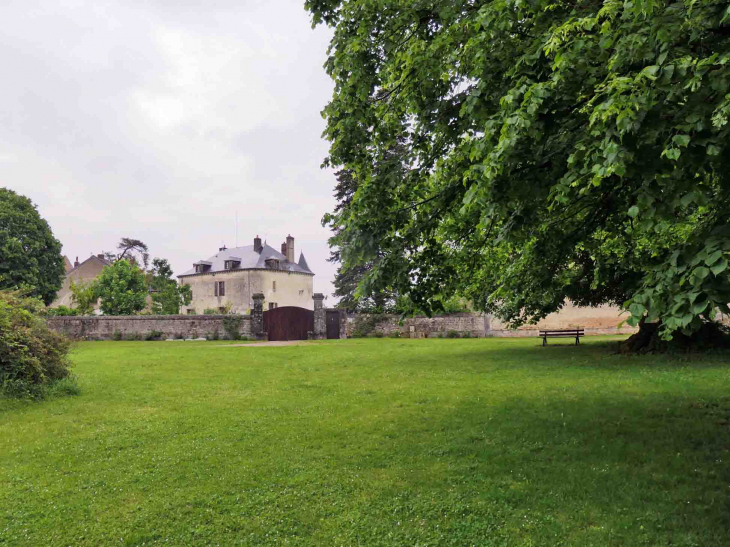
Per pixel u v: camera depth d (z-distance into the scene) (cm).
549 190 452
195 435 653
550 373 1105
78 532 399
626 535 369
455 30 524
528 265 907
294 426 691
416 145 633
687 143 315
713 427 616
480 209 526
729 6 314
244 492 470
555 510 415
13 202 3509
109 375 1187
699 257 319
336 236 602
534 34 492
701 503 415
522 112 379
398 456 557
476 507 425
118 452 590
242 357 1598
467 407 778
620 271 718
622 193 495
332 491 468
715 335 1326
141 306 3441
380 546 373
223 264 5569
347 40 609
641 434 602
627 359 1280
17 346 919
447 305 711
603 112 336
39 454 586
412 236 594
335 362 1443
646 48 369
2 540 385
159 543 383
